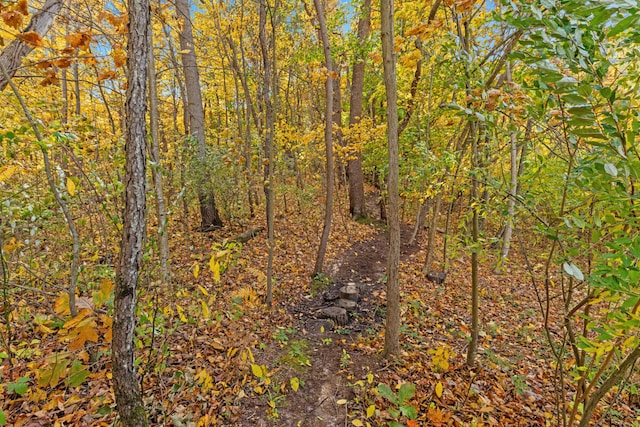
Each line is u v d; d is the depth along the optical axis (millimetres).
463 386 3459
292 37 9344
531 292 6562
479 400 3176
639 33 1051
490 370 3879
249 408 2998
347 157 8758
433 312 5508
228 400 2965
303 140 7664
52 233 3629
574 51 1079
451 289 6676
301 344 4215
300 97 15031
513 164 4531
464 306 5941
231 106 13219
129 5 1470
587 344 1314
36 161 3414
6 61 2576
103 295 1522
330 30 6594
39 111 3207
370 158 10492
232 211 8859
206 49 9852
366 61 6371
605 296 1302
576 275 1247
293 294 5855
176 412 2600
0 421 1327
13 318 2686
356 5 6375
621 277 1007
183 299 3832
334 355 4051
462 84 2777
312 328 4781
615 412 3105
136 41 1478
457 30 3221
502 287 6867
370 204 14539
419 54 3465
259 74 9078
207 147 7762
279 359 3783
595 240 1395
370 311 5496
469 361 3885
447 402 3180
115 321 1553
